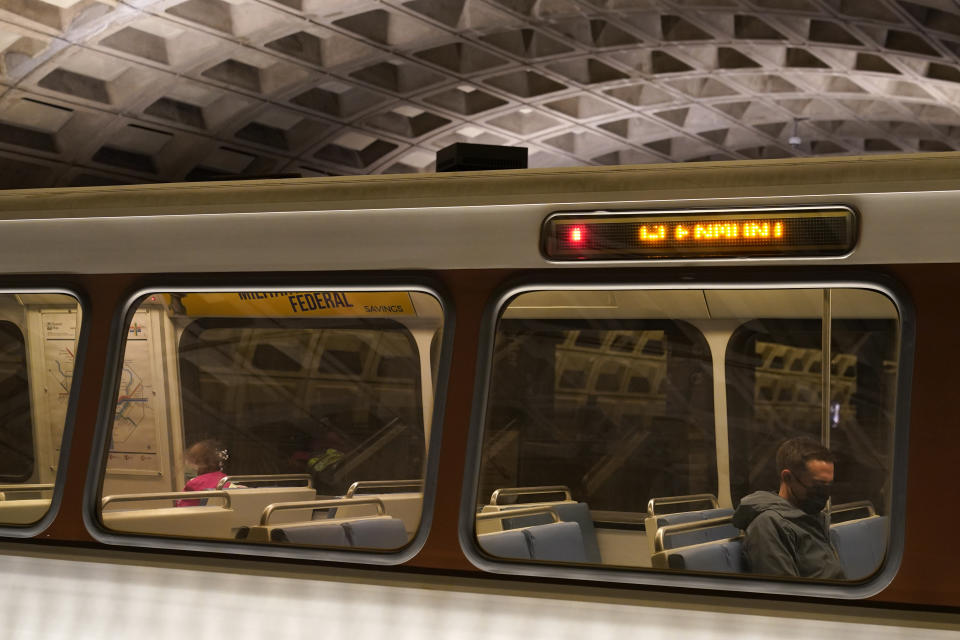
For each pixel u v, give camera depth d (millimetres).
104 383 4180
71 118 18953
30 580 4195
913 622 3195
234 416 4113
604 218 3643
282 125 21297
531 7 17703
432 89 20438
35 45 16391
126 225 4203
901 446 3289
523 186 3742
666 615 3430
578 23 18391
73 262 4270
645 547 3693
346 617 3775
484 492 3701
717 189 3545
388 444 3910
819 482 3516
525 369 3742
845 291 3457
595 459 3738
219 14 16688
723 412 3680
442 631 3645
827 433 3541
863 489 3453
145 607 4039
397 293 3867
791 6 17375
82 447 4180
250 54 18016
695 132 24062
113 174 21188
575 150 24844
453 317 3760
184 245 4117
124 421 4191
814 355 3561
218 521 4062
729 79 20891
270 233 4008
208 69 18281
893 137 24125
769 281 3469
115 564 4090
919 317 3324
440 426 3730
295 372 4059
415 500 3818
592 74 20688
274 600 3875
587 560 3672
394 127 22266
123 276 4199
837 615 3275
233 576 3938
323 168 23500
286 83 19188
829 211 3430
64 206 4301
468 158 4934
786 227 3469
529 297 3725
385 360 3926
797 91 21484
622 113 22594
